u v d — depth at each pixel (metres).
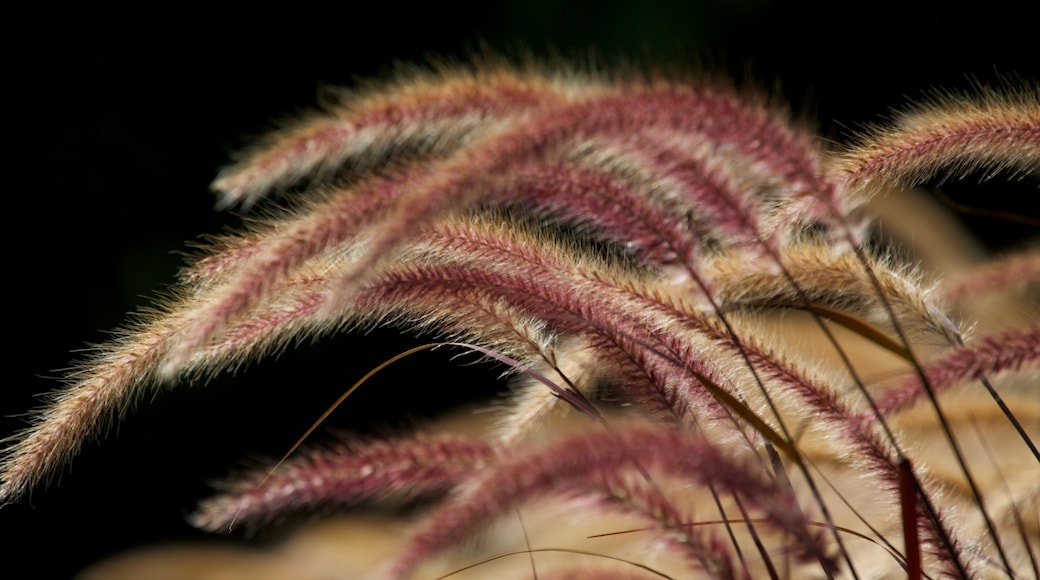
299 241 1.32
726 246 1.46
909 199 2.52
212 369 1.46
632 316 1.45
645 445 1.21
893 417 1.44
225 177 1.34
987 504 1.54
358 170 1.36
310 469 1.25
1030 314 1.42
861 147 1.48
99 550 5.60
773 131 1.34
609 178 1.37
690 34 5.37
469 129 1.34
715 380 1.43
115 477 5.63
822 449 1.59
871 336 1.37
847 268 1.51
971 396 1.62
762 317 1.51
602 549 1.60
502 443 1.26
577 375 1.51
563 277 1.46
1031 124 1.48
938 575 1.41
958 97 1.51
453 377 5.42
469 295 1.46
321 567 2.15
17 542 5.54
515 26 5.55
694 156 1.35
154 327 1.46
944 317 1.51
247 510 1.26
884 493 1.44
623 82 1.32
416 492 1.25
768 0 5.54
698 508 1.42
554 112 1.28
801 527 1.25
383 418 5.58
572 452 1.20
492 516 1.18
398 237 1.24
